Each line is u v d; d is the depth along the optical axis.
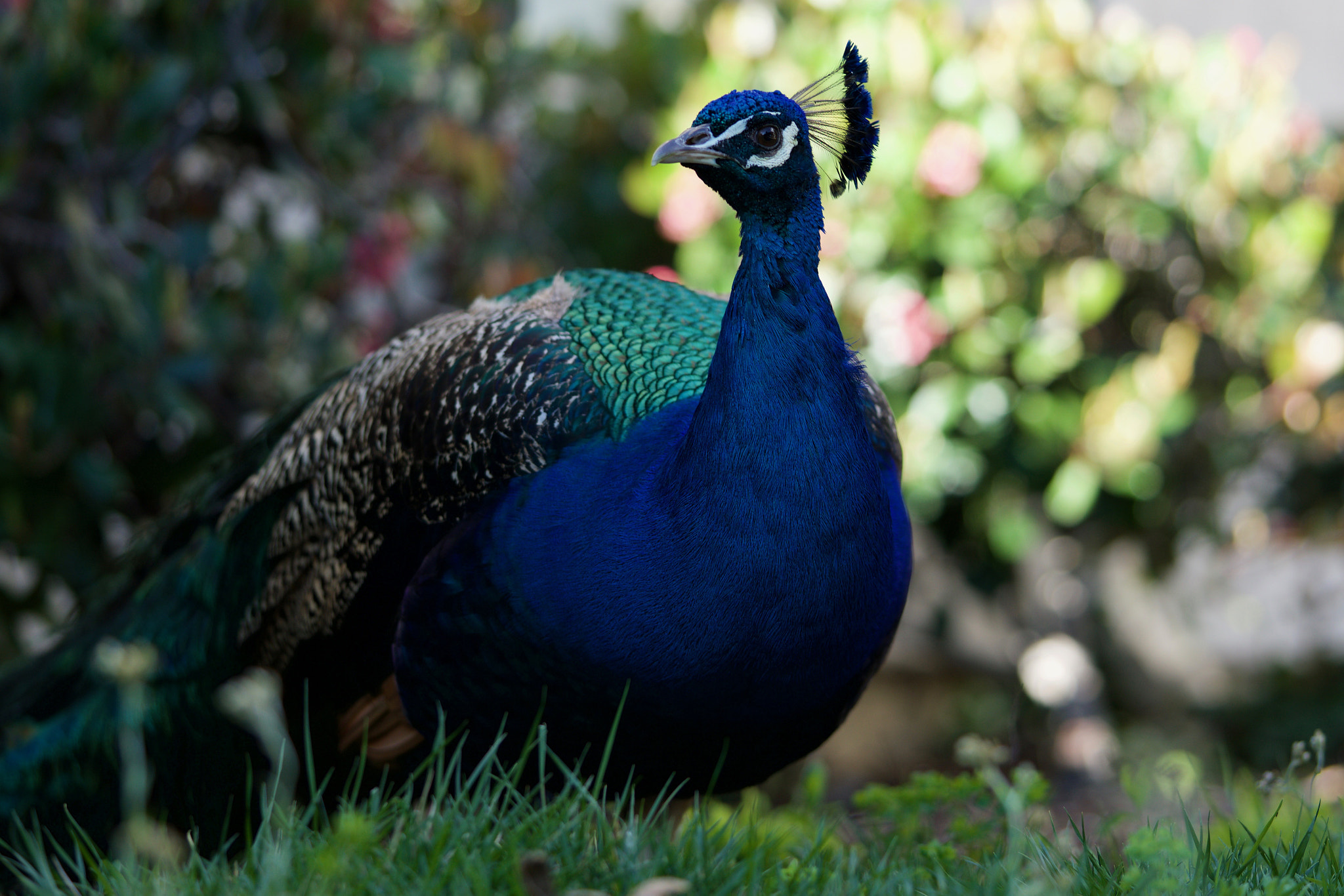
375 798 4.05
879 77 9.35
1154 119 9.55
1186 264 9.73
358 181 8.58
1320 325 9.38
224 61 7.80
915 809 5.25
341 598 4.97
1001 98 9.41
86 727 5.51
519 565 4.43
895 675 11.69
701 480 4.26
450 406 4.71
